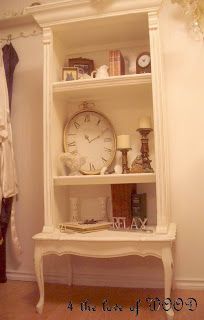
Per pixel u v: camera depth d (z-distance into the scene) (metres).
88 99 2.49
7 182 2.43
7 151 2.45
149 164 2.18
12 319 1.88
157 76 1.98
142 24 2.19
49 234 2.00
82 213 2.49
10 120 2.62
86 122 2.44
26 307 2.05
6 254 2.66
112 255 1.88
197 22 2.09
